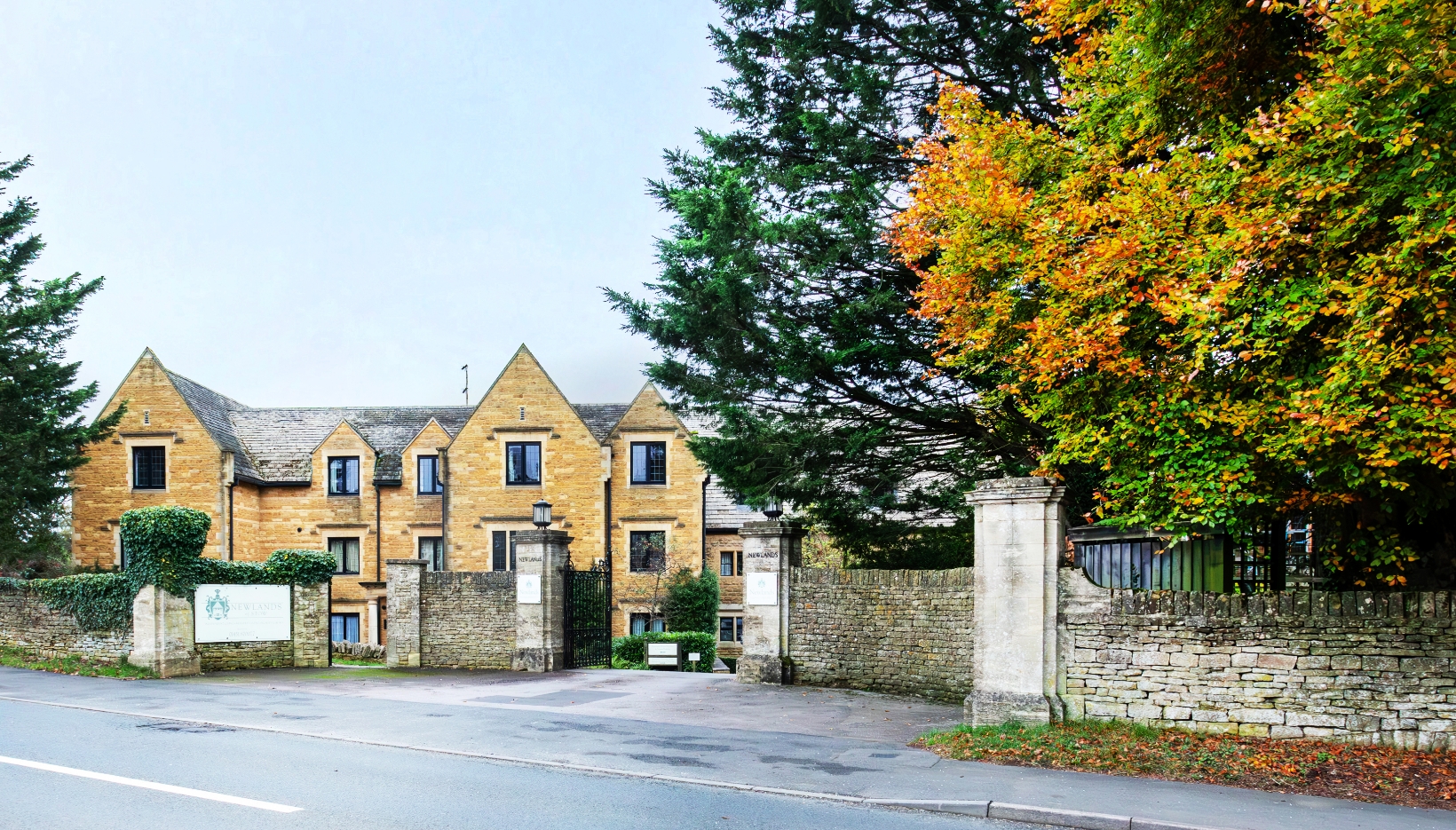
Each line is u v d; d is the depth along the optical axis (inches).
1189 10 359.3
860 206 565.3
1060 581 413.4
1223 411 330.6
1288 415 300.8
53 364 999.0
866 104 589.3
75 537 1091.3
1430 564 380.8
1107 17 431.5
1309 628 366.3
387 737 412.5
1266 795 307.4
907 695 560.7
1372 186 290.0
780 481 617.9
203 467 1095.0
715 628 1067.9
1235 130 358.0
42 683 608.4
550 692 583.8
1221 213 323.9
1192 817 282.5
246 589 740.7
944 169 461.4
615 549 1103.6
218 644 716.0
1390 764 331.0
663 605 1039.0
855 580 600.1
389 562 807.1
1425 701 345.7
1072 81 482.3
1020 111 577.6
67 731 419.5
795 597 630.5
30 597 727.7
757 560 637.3
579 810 287.9
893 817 289.4
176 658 673.0
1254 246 300.7
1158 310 347.3
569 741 404.5
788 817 285.6
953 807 297.4
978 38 574.9
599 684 637.9
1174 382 345.1
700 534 1095.0
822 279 597.9
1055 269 389.1
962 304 442.0
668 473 1109.1
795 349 581.3
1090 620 405.4
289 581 775.1
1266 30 366.3
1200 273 310.3
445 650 792.9
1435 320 284.2
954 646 535.2
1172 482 341.7
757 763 359.6
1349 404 284.8
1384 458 287.3
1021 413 534.6
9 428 953.5
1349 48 277.9
